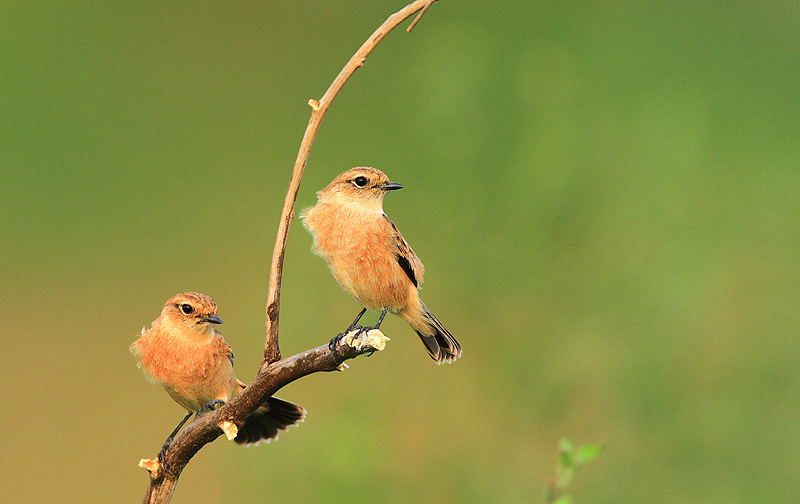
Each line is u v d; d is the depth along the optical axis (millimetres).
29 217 20344
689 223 13609
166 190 21031
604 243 13328
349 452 11359
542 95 13883
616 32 18656
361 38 25141
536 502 11625
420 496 11922
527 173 13539
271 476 11469
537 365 12727
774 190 14906
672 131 14266
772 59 20094
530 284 13359
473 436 12625
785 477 11844
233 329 16531
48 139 22109
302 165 6027
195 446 6285
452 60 13977
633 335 12805
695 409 12367
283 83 24031
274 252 6055
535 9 20422
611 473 11945
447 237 13922
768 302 13156
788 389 12523
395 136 18656
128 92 23734
